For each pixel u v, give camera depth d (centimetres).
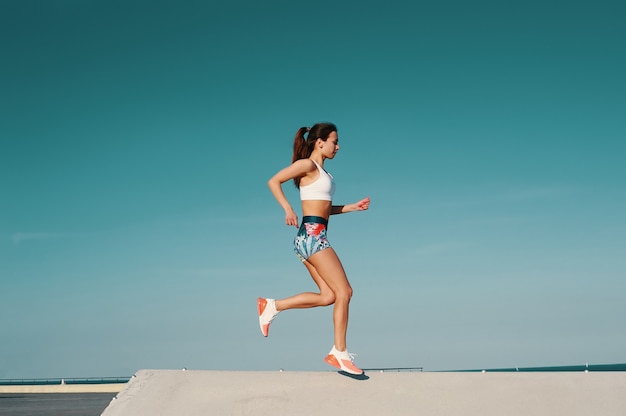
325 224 498
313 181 496
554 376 496
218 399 431
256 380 459
